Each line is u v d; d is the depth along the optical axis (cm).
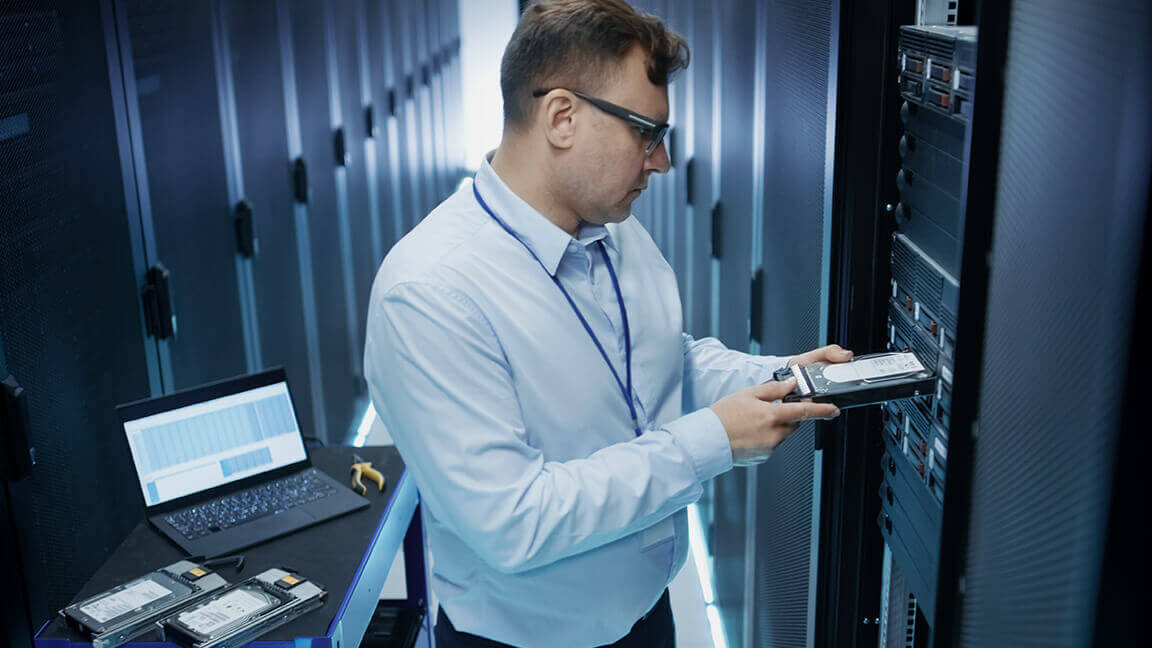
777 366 189
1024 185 97
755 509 268
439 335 156
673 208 435
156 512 260
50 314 245
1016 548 100
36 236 240
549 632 182
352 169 544
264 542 253
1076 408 88
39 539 231
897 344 179
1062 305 90
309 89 464
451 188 976
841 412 188
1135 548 84
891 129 174
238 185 377
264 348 409
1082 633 89
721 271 313
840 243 182
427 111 811
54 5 249
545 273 168
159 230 308
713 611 369
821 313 189
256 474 275
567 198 162
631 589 182
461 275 161
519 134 161
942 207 152
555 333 167
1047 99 93
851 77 173
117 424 281
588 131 153
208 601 224
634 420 180
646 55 151
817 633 204
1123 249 82
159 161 308
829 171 179
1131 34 80
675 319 189
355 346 558
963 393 108
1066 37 90
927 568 159
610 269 179
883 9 169
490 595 181
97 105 271
